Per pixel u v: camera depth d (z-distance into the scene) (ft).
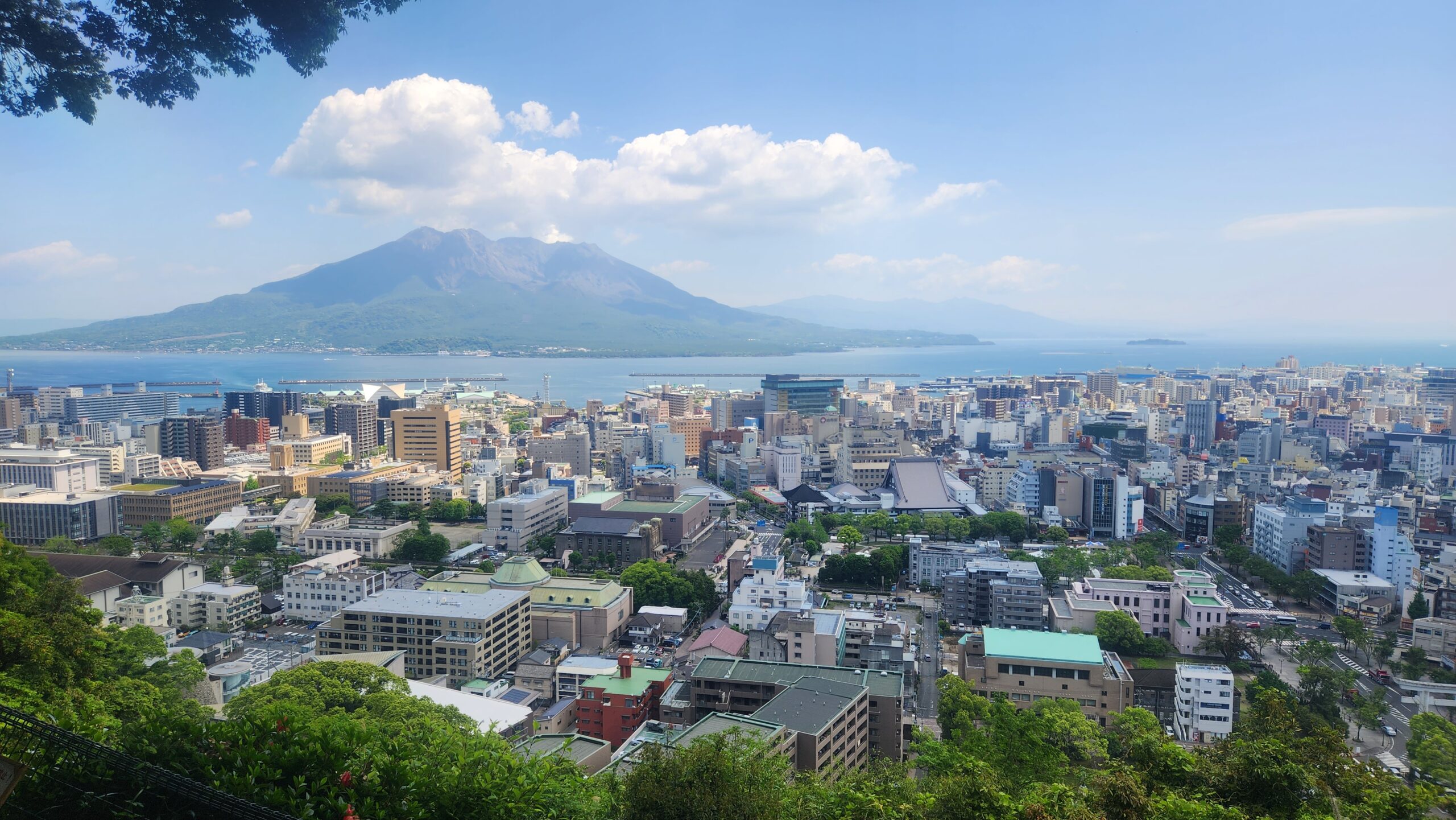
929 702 604.49
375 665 472.44
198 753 132.98
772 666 497.46
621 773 321.52
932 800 253.44
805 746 390.83
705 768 209.87
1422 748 419.13
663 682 528.63
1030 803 233.14
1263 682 588.09
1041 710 456.45
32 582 350.64
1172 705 588.91
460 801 144.05
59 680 290.56
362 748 144.15
